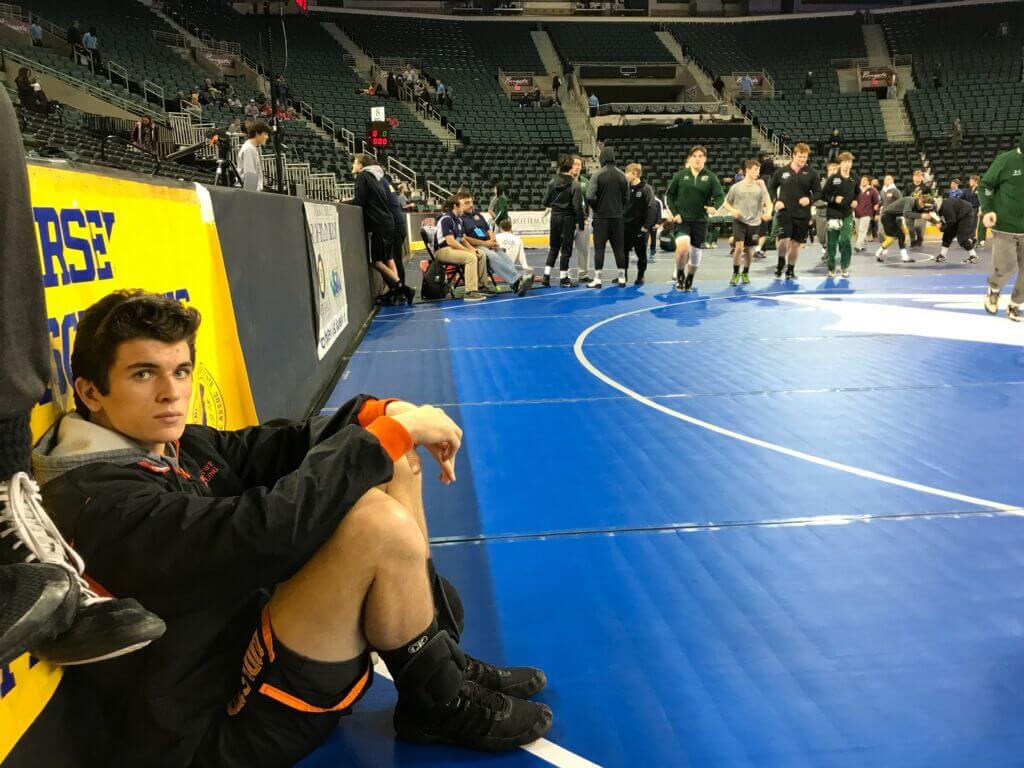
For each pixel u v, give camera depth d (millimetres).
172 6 27203
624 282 10852
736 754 1790
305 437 1803
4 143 1131
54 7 22406
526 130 28250
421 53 32281
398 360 6359
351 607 1482
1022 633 2240
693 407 4719
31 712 1246
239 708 1515
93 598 1161
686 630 2311
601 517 3150
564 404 4883
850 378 5293
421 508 1840
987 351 5980
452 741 1863
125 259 2172
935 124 27891
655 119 28438
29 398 1161
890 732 1845
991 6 33625
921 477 3463
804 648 2199
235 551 1285
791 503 3219
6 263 1132
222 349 3109
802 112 29453
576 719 1934
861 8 36250
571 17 36219
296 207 4844
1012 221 7039
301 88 26891
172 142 14391
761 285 10766
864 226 16469
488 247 10359
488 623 2383
